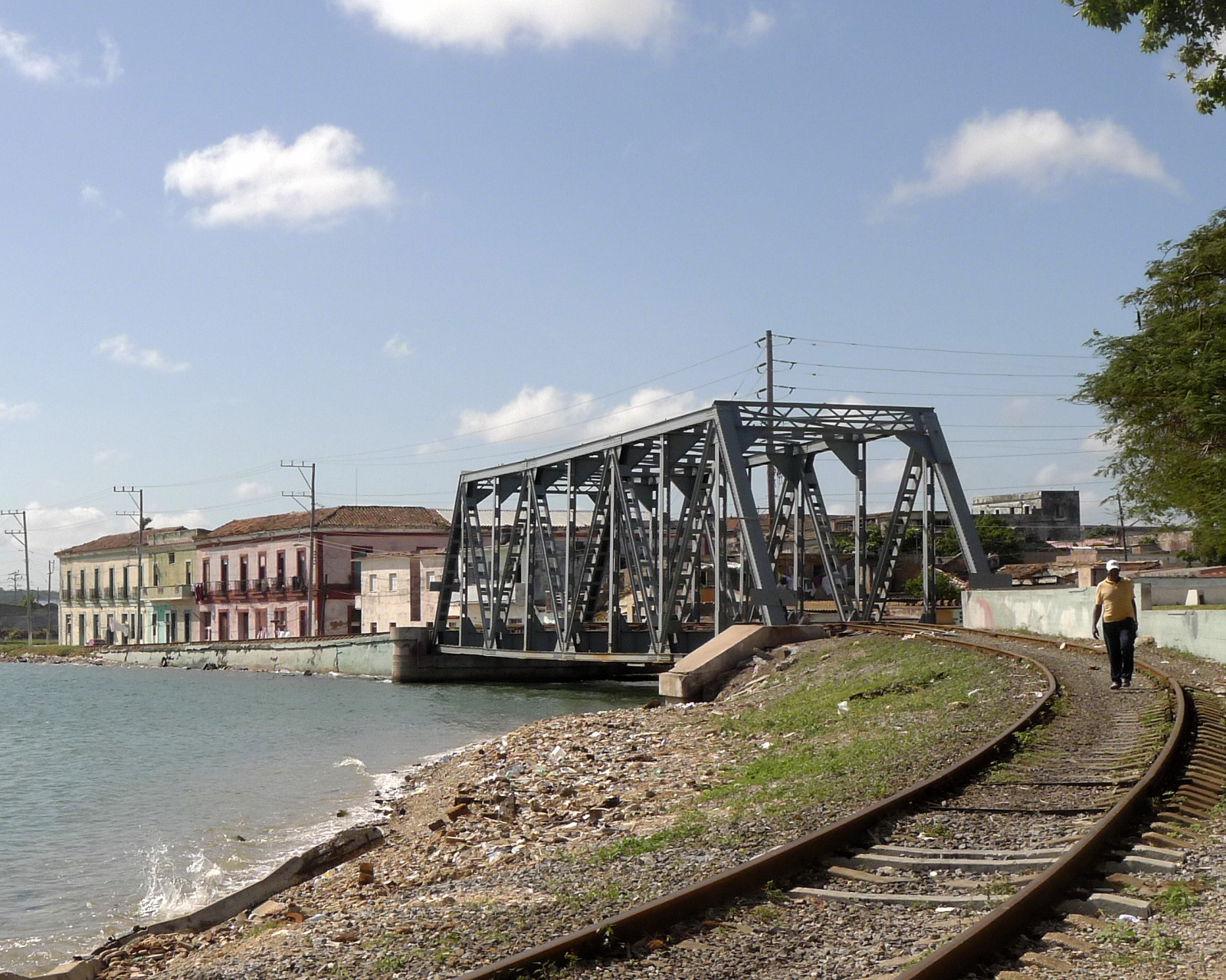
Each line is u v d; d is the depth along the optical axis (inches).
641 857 410.9
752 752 772.6
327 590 3211.1
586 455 1802.4
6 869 663.8
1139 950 256.2
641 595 1615.4
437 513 3516.2
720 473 1461.6
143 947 479.8
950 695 824.9
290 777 1016.2
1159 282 1130.7
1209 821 387.5
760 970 266.1
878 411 1531.7
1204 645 972.6
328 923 413.7
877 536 2982.3
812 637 1363.2
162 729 1492.4
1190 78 708.0
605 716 1179.3
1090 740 568.1
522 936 313.3
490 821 671.1
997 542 3029.0
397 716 1581.0
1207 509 1088.2
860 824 389.4
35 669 3316.9
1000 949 261.7
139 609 3786.9
